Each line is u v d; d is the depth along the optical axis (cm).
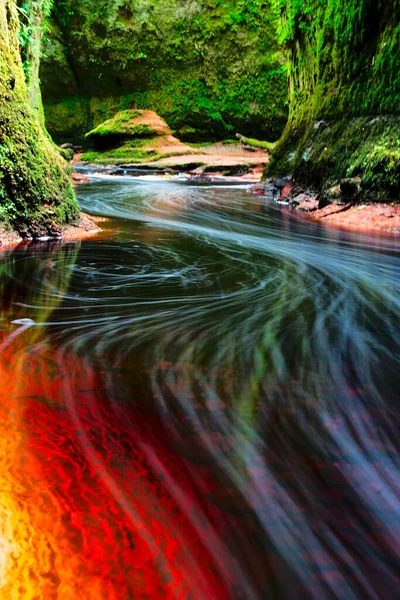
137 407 196
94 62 2980
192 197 1272
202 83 2911
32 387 212
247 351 264
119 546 121
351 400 208
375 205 799
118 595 108
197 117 2956
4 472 149
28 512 131
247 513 136
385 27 894
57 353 253
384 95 873
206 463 159
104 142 2766
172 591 110
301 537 128
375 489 149
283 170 1335
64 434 173
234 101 2878
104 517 131
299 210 1001
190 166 2269
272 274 462
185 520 132
